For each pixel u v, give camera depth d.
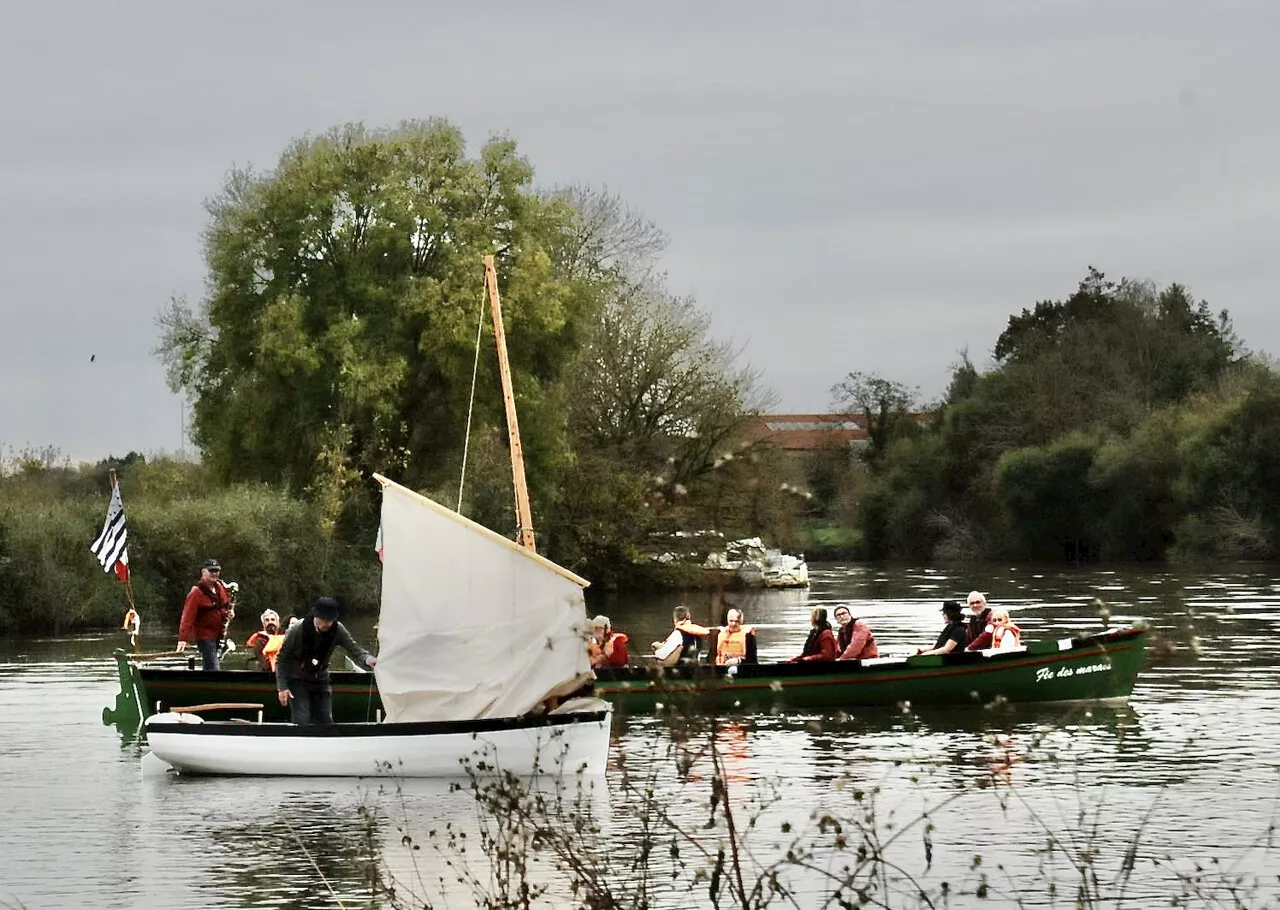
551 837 22.34
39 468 106.62
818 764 39.84
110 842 31.22
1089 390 196.50
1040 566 169.88
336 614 39.78
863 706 51.25
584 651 37.69
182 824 33.00
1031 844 29.84
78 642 85.19
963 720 48.41
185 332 112.19
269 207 108.69
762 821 32.09
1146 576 137.38
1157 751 41.41
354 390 104.44
